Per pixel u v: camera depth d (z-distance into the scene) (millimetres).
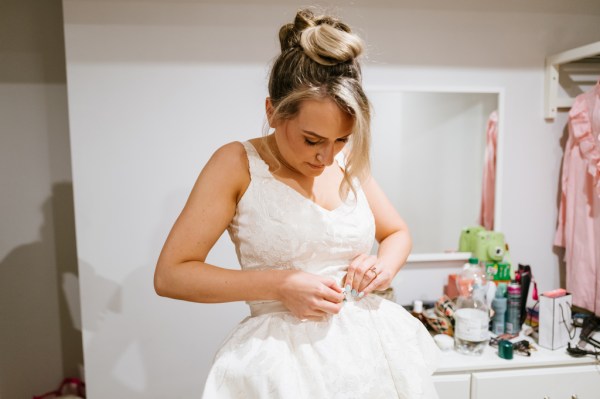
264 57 1744
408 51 1825
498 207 1922
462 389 1515
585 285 1807
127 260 1739
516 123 1932
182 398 1810
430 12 1817
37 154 1885
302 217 847
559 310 1620
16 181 1885
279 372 764
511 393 1529
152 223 1743
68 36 1635
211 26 1704
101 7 1638
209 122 1744
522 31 1887
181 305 1773
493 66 1887
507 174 1950
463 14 1840
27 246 1919
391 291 1765
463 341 1573
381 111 1821
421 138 1854
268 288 793
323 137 760
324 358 803
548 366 1562
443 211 1901
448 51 1851
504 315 1723
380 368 849
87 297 1731
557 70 1888
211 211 817
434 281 1941
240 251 888
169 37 1687
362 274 870
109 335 1752
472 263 1784
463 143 1886
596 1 1910
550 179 1979
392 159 1848
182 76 1710
